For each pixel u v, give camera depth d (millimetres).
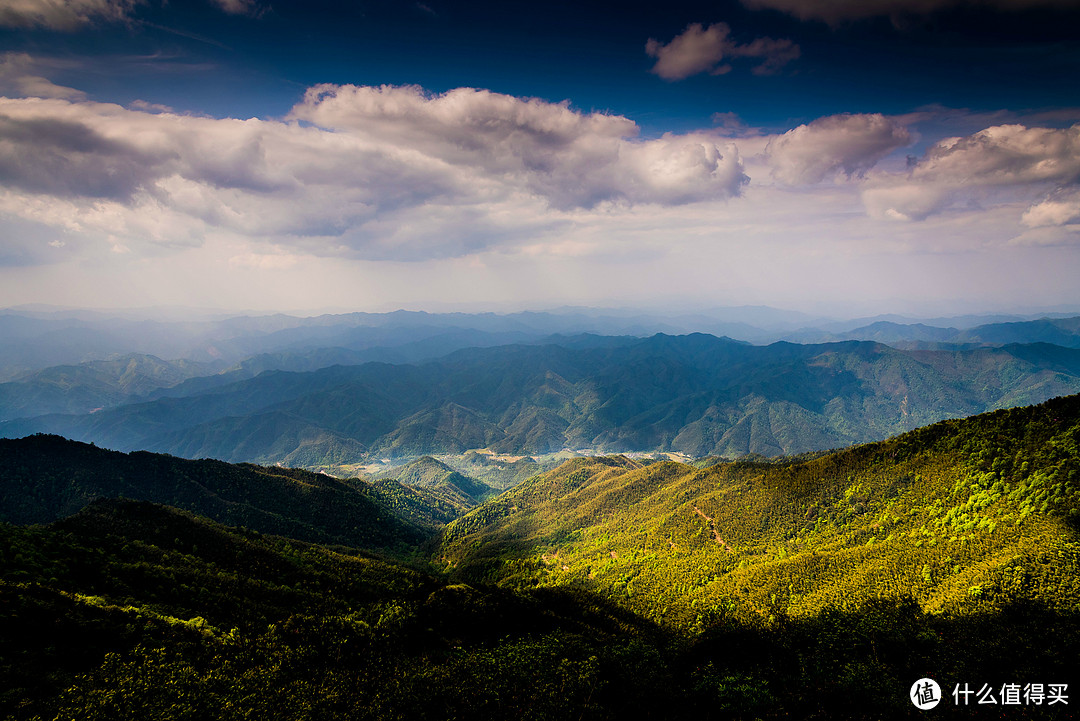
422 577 155750
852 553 137375
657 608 154125
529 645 94438
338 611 124750
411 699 76312
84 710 69250
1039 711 67312
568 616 131250
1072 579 92125
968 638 85188
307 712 72875
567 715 74562
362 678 83750
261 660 88188
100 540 131000
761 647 96938
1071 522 108500
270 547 164625
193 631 96188
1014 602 91000
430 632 107000
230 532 165625
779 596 131125
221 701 74875
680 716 77125
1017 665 75938
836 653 88750
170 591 113812
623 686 83438
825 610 109938
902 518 148750
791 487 189500
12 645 78188
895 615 99062
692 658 97750
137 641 88312
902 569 121250
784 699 78250
